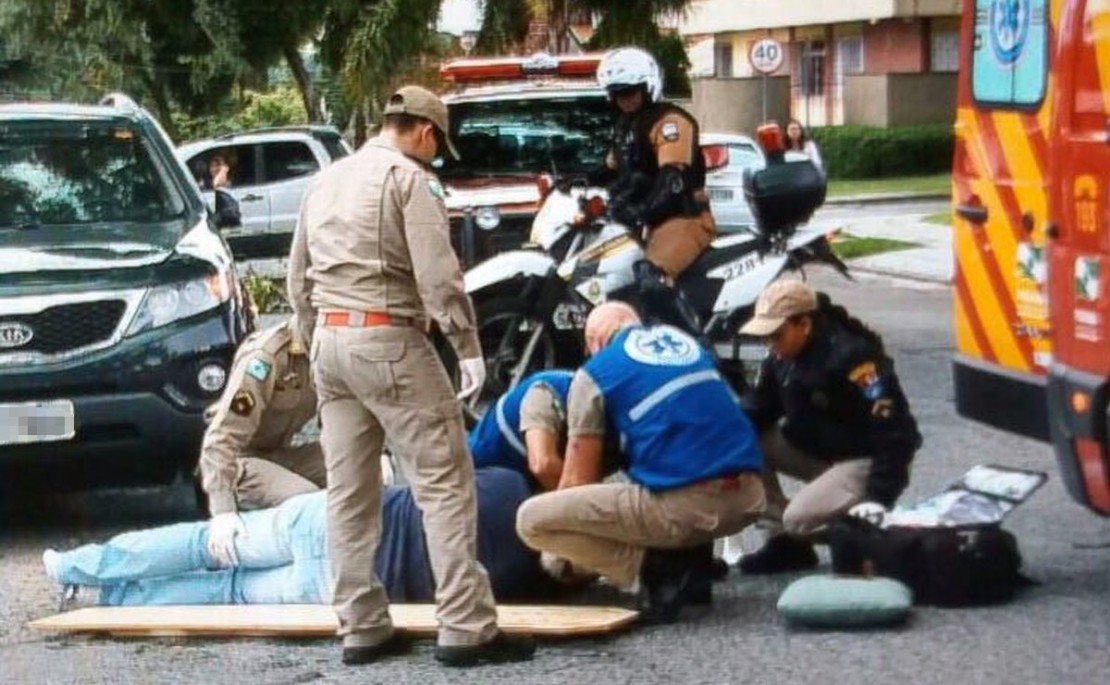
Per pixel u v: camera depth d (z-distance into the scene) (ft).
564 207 38.70
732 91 139.23
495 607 23.21
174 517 32.89
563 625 23.48
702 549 24.41
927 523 24.48
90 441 29.78
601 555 23.80
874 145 135.74
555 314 38.22
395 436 22.40
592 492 23.56
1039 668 21.79
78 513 33.50
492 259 38.60
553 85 49.19
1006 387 27.84
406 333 22.16
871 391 24.94
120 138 34.96
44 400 29.53
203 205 34.60
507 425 25.44
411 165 22.24
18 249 31.14
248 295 33.71
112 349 29.78
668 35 74.28
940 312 58.90
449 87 52.24
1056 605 24.31
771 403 26.00
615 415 23.76
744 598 25.34
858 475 25.18
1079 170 22.50
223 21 82.89
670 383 23.70
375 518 23.07
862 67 149.18
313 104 87.61
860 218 101.71
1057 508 29.91
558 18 69.26
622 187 37.86
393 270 22.12
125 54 86.58
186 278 30.55
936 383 43.27
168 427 30.01
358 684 22.25
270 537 25.29
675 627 24.04
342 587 22.95
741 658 22.59
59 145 34.68
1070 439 22.89
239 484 26.96
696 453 23.66
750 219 65.36
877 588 23.58
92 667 23.50
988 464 32.78
